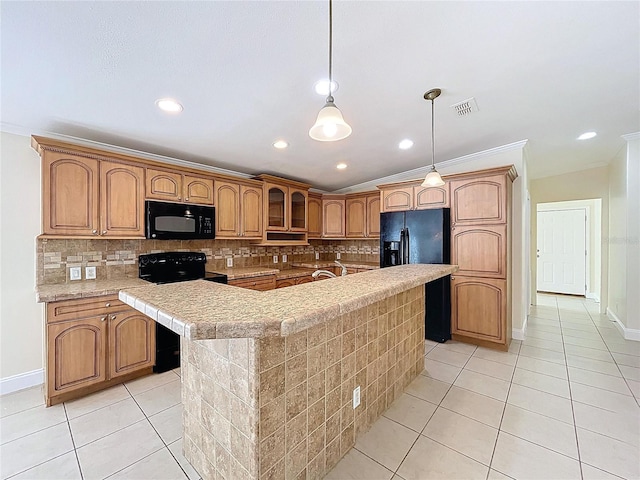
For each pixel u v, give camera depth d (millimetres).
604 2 1270
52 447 1715
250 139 2799
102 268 2799
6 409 2086
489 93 2055
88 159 2451
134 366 2492
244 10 1251
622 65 1736
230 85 1849
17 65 1576
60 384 2141
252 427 1169
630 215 3322
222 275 3209
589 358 2900
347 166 3883
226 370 1287
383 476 1489
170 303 1183
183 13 1257
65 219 2330
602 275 4566
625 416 1951
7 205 2314
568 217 6242
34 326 2434
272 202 4109
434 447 1688
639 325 3363
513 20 1365
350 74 1769
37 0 1161
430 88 1961
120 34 1369
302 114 2277
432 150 3051
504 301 3064
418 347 2566
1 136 2289
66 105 2045
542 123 2633
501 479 1462
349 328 1671
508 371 2629
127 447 1713
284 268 4758
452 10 1294
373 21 1340
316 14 1290
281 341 1250
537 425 1869
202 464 1479
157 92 1910
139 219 2744
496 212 3082
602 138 3133
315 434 1441
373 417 1907
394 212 3740
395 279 1790
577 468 1521
